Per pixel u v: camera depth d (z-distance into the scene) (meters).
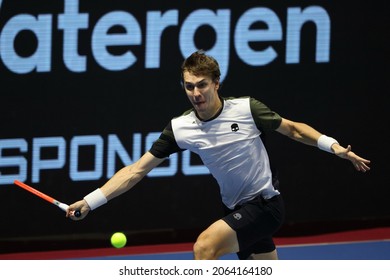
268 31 20.14
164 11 19.72
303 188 21.05
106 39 19.59
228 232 13.29
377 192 21.28
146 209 20.53
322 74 20.56
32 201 19.92
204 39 19.94
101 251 20.28
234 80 20.12
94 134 19.84
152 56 19.83
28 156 19.66
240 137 13.42
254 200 13.67
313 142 13.51
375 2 20.56
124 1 19.53
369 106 20.91
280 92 20.42
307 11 20.27
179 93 20.06
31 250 20.23
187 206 20.62
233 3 19.92
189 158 20.47
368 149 21.05
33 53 19.33
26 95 19.44
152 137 20.08
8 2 19.05
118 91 19.81
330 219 21.23
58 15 19.30
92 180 19.95
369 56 20.72
